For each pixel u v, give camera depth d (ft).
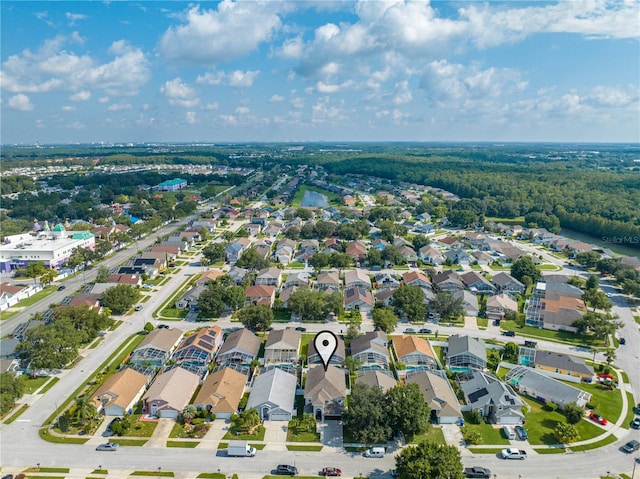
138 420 313.73
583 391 337.31
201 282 557.74
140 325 470.39
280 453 283.18
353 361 366.63
